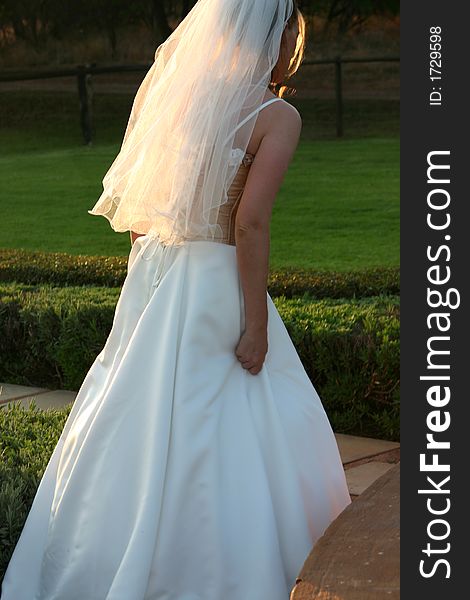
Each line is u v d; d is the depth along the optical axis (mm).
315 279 7102
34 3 21859
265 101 3117
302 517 3125
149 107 3240
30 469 3670
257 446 3121
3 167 15680
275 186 3086
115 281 7418
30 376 6230
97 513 3055
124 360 3129
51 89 20719
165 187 3180
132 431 3072
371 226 11141
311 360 5250
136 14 22234
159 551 2992
